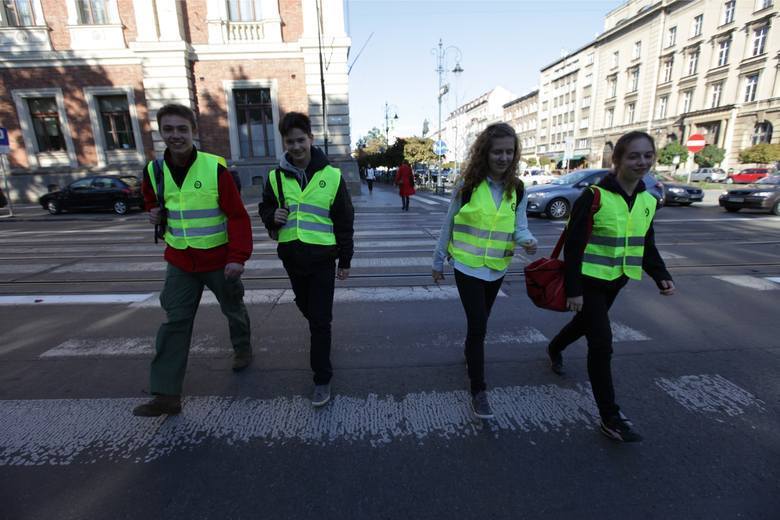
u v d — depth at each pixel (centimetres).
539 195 1235
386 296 518
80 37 1844
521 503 205
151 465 231
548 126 7056
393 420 270
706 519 195
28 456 237
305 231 274
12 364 347
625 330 413
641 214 248
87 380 321
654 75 4734
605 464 231
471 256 271
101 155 1945
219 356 361
